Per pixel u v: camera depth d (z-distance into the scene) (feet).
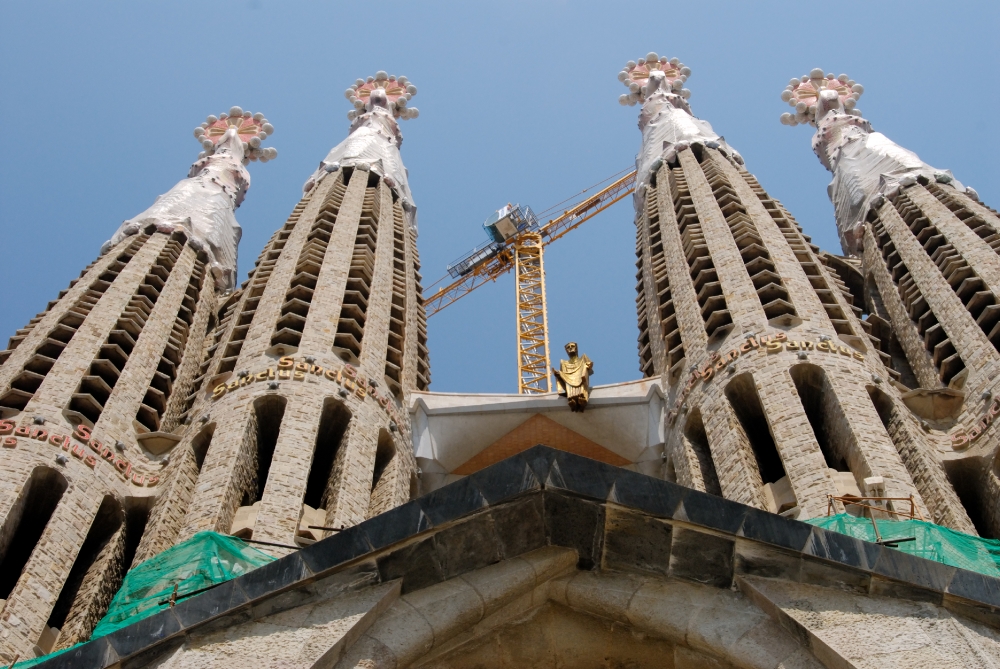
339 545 80.84
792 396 155.43
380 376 178.50
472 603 81.05
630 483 81.51
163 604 87.97
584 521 82.02
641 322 219.61
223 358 178.70
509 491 80.94
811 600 78.38
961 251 189.16
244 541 101.35
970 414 158.71
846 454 148.56
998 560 92.58
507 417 182.09
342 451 157.99
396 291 214.90
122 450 157.99
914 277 195.52
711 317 180.45
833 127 268.62
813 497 137.59
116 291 194.90
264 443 161.17
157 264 212.64
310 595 80.07
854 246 230.27
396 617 80.07
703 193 230.07
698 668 80.89
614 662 83.25
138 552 141.49
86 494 147.43
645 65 327.47
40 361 167.94
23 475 143.74
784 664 76.07
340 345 180.65
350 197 247.29
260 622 78.69
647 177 263.29
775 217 220.02
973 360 166.30
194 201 244.42
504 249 356.38
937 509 140.26
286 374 167.53
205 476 148.05
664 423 177.88
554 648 83.41
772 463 157.99
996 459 150.71
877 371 165.48
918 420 160.35
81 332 177.88
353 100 329.11
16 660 122.42
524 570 82.38
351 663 77.05
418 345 209.97
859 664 73.10
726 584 81.25
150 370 180.04
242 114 300.61
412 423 181.16
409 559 81.30
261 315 189.37
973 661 72.64
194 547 98.73
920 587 77.61
